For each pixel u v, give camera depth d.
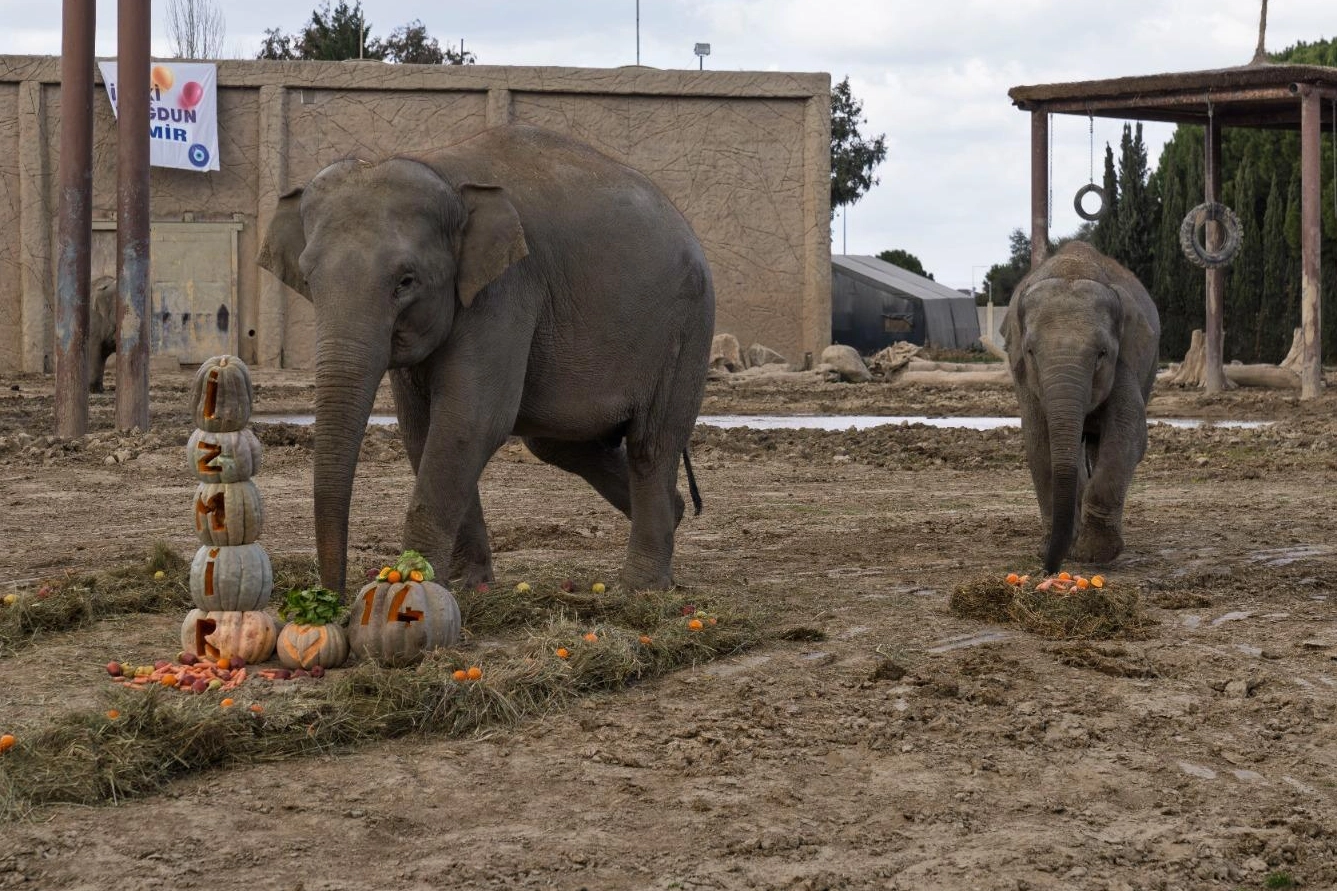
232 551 6.74
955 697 6.55
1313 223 27.50
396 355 6.96
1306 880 4.70
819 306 39.22
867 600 8.72
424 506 7.19
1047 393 9.59
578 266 7.84
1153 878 4.64
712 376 35.19
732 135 38.84
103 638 7.36
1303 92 26.73
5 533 11.39
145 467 15.61
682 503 9.16
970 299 55.97
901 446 18.88
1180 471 16.36
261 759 5.56
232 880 4.48
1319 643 7.55
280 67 37.38
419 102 38.00
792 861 4.71
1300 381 32.28
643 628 7.67
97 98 37.16
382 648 6.56
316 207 7.00
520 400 7.64
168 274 37.47
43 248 37.09
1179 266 47.94
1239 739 6.02
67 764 5.23
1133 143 49.75
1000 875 4.62
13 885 4.41
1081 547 10.15
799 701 6.45
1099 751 5.84
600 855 4.70
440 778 5.40
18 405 25.20
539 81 37.91
